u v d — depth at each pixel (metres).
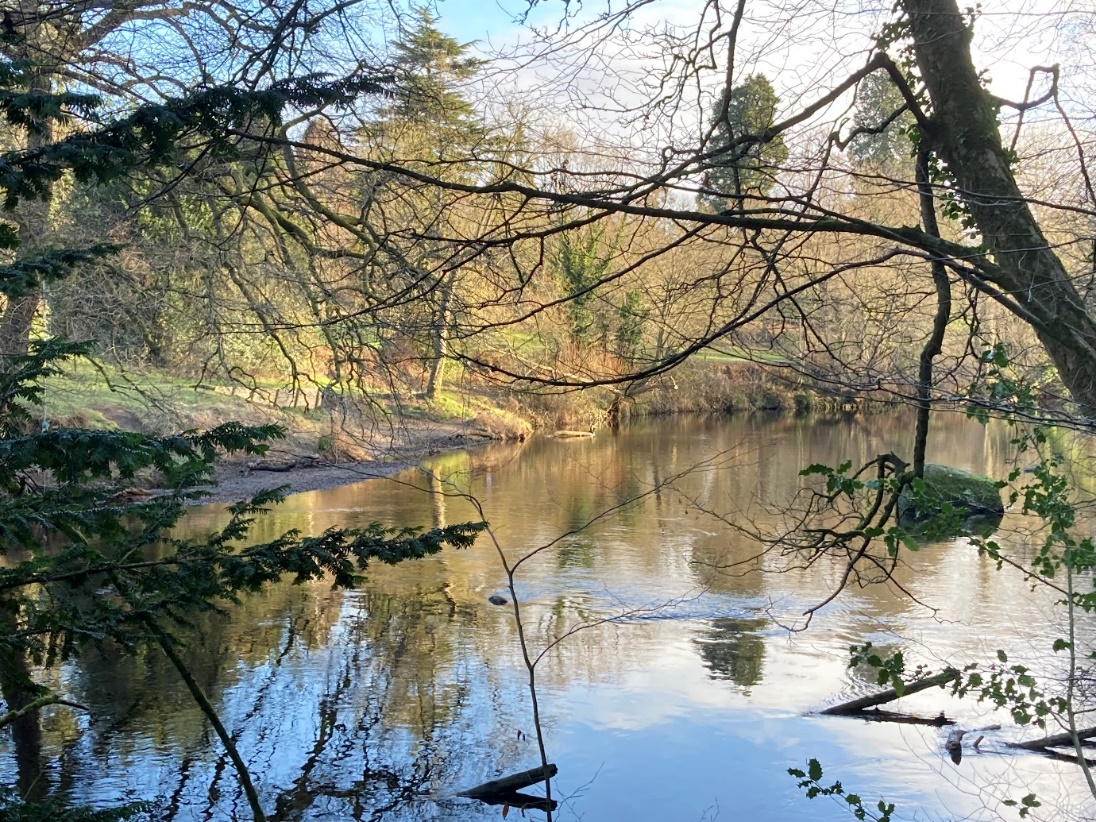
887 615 10.42
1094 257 4.72
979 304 6.71
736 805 6.33
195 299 11.80
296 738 7.30
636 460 22.50
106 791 6.35
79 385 16.56
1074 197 5.66
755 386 31.12
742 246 5.12
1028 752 7.02
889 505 4.80
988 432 23.20
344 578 4.12
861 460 21.64
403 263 6.95
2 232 4.01
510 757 7.05
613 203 4.26
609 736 7.41
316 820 6.05
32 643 3.97
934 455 22.12
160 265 11.45
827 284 6.66
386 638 9.73
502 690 8.34
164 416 16.52
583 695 8.21
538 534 14.80
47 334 11.60
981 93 5.09
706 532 14.88
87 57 8.53
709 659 9.10
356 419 14.70
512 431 26.50
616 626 10.14
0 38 4.19
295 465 19.34
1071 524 5.06
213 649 9.27
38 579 3.88
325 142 9.35
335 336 10.36
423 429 23.92
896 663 5.57
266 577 4.06
